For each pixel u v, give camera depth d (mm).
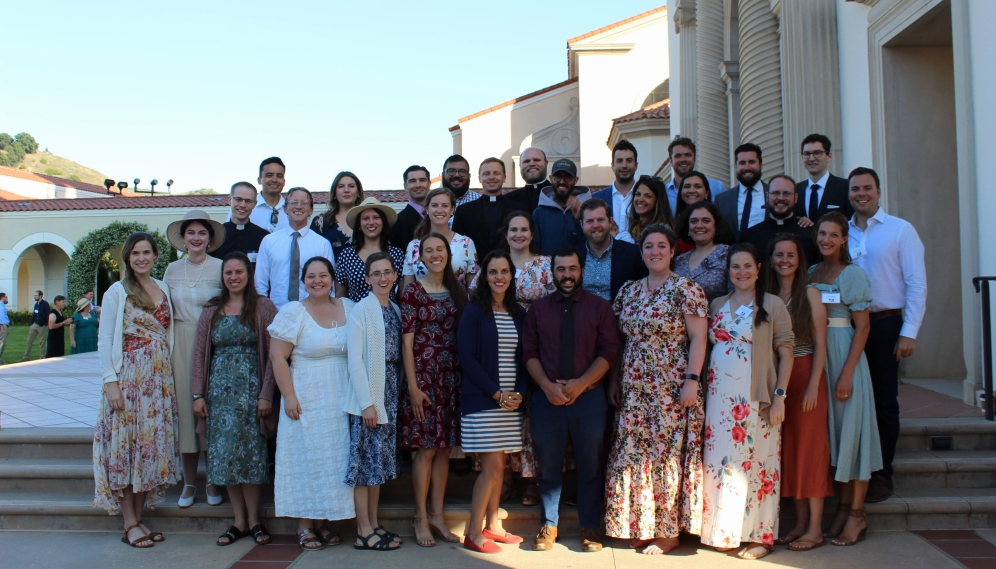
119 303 4051
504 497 4398
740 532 3635
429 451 4004
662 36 21250
